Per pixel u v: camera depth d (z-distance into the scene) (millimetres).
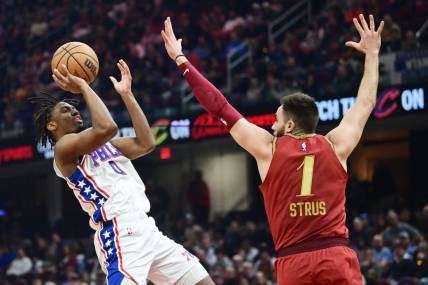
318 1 21156
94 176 5852
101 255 5879
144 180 23641
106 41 24062
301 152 5020
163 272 6059
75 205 24453
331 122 16547
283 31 21172
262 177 5074
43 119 6113
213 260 15984
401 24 18406
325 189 4980
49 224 24203
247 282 14195
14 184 25828
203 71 21109
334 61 18406
